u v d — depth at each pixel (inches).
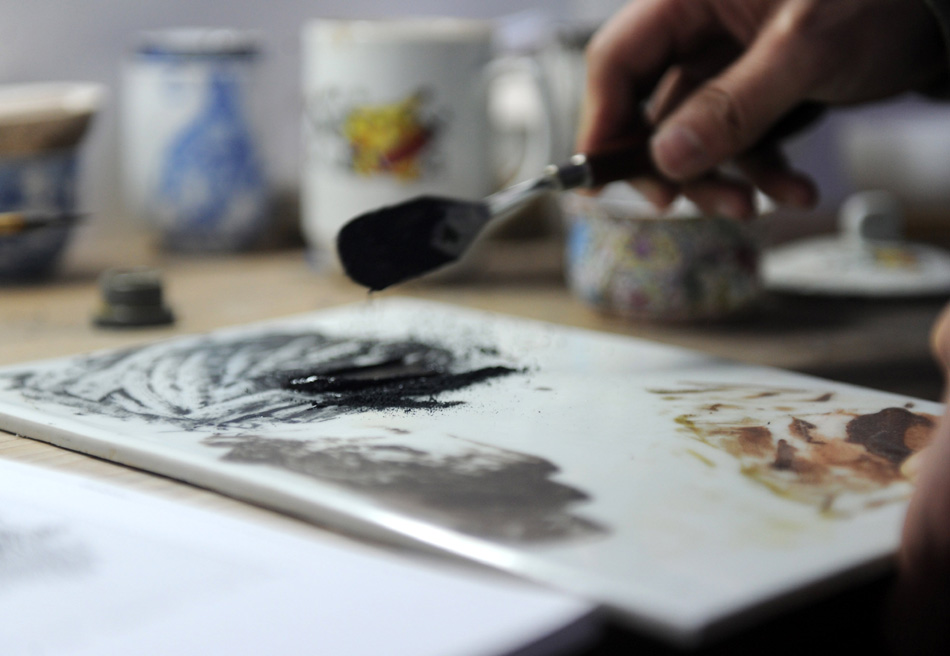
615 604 12.1
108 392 20.6
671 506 14.9
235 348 24.1
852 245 35.5
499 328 26.5
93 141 39.9
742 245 28.2
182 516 14.6
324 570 12.9
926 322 29.6
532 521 14.3
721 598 12.1
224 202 36.4
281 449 17.1
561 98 36.7
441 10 50.9
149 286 27.7
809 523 14.4
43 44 38.1
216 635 11.4
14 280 32.3
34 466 16.6
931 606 13.8
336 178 32.4
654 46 27.2
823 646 13.3
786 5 24.5
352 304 30.4
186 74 35.4
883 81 25.5
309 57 33.1
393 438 17.8
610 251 28.4
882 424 18.8
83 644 11.2
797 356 25.5
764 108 24.1
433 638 11.3
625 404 20.1
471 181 32.6
